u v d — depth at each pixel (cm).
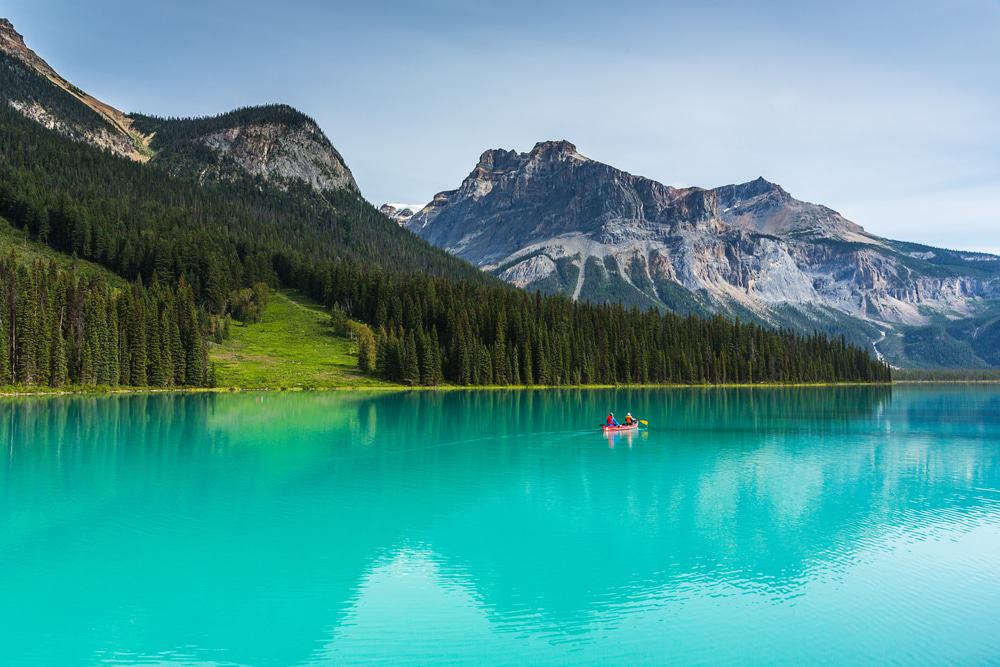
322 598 3188
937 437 8750
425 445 7588
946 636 2820
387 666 2572
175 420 9500
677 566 3612
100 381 14588
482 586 3338
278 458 6638
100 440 7588
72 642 2755
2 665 2572
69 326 15088
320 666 2581
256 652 2683
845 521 4469
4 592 3234
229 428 8775
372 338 19938
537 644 2750
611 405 13550
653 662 2606
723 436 8594
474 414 11144
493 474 5959
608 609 3072
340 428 8962
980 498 5144
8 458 6444
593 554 3800
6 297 13800
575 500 5025
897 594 3247
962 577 3456
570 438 8250
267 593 3241
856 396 19025
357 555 3778
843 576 3469
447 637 2797
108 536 4069
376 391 16825
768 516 4594
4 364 13275
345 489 5341
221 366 17788
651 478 5812
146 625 2908
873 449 7581
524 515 4594
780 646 2733
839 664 2595
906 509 4803
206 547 3884
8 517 4434
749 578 3453
